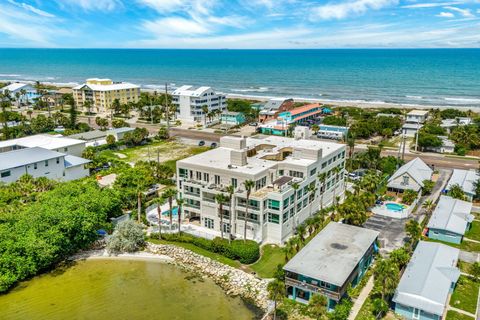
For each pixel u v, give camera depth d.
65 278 69.75
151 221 88.56
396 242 79.12
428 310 54.28
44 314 59.81
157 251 78.19
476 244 78.69
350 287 60.41
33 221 71.25
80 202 78.50
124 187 101.12
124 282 68.56
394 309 58.19
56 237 69.50
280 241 79.19
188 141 168.00
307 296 61.56
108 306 61.78
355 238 70.38
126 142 157.25
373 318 53.69
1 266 65.44
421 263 64.81
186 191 87.00
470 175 112.81
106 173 119.69
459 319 55.12
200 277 70.00
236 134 180.38
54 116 192.25
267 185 84.94
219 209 81.50
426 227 84.00
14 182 96.19
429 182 105.81
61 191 85.81
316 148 92.00
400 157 141.25
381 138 173.00
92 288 66.75
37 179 97.88
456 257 67.62
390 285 56.12
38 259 67.56
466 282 64.56
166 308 61.28
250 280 67.31
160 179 113.88
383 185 111.44
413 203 96.19
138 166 114.38
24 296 64.38
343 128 174.38
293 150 92.69
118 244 77.19
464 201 93.94
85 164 119.62
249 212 78.75
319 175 87.62
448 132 171.12
